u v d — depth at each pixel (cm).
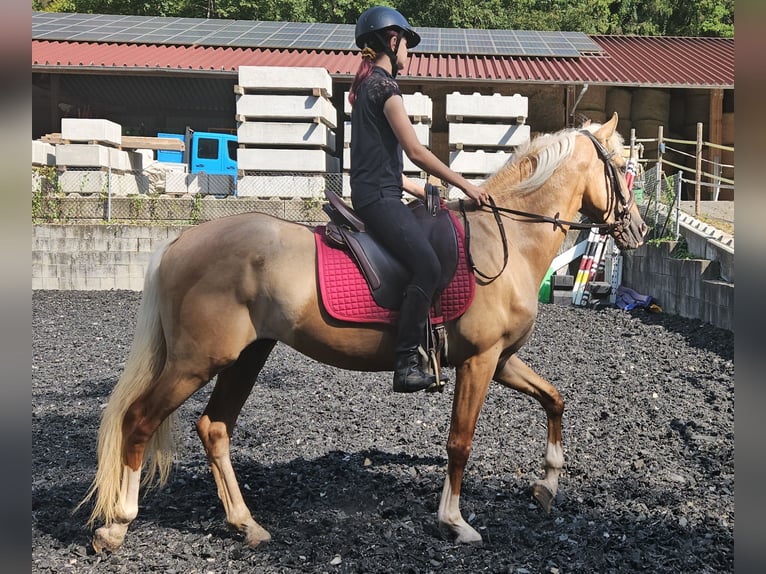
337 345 387
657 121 2030
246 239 380
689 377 792
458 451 400
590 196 455
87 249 1383
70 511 441
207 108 2688
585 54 2033
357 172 391
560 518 433
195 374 381
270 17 2753
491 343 402
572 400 706
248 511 407
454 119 1448
